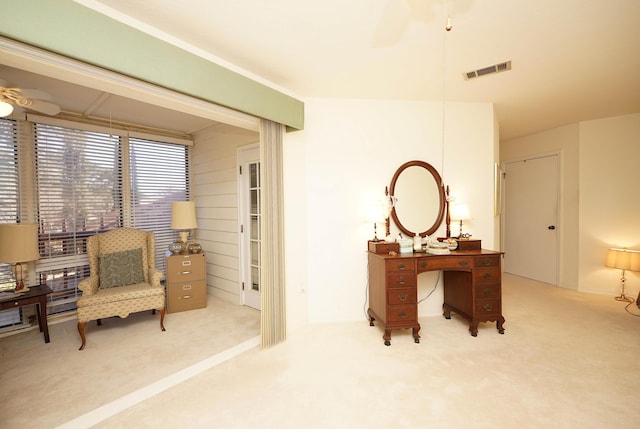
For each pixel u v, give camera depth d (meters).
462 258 2.71
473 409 1.75
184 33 1.88
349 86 2.79
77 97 2.94
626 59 2.31
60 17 1.42
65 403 1.87
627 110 3.58
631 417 1.66
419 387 1.97
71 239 3.35
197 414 1.76
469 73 2.54
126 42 1.67
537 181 4.66
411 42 2.06
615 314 3.24
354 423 1.65
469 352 2.43
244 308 3.66
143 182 3.97
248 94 2.36
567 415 1.68
